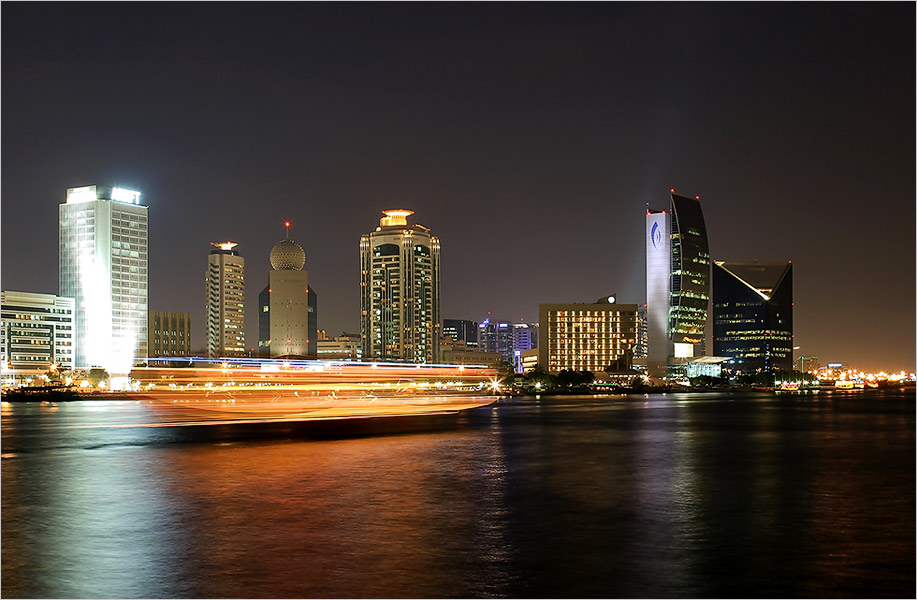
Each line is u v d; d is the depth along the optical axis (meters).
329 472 76.69
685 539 47.53
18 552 44.06
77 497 62.06
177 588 37.41
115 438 117.38
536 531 49.53
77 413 194.38
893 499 62.00
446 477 73.62
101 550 44.41
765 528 50.78
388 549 44.62
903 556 43.56
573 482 71.00
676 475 76.12
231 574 39.59
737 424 153.50
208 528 50.03
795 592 37.19
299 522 51.97
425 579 38.81
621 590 37.31
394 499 61.16
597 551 44.47
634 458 90.88
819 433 129.25
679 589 37.53
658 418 175.38
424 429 137.75
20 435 123.69
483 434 125.88
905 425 149.00
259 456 91.19
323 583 38.09
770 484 70.19
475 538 47.47
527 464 84.44
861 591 37.34
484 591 37.03
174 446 103.62
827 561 42.50
